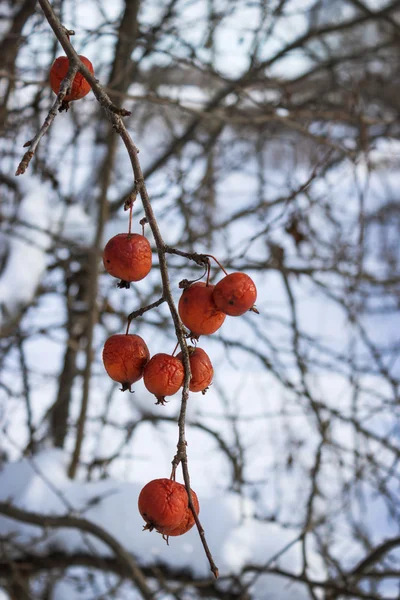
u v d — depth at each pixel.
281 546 3.17
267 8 3.93
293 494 4.23
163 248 1.21
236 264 3.91
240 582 2.98
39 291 3.69
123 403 4.12
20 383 4.36
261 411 4.95
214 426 4.85
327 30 4.18
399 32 4.62
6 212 3.49
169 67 4.01
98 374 3.78
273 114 3.14
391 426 4.26
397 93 4.97
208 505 3.21
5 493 3.21
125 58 3.48
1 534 3.13
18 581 3.06
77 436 3.48
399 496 4.21
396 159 4.72
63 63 1.33
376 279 4.02
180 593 3.05
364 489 4.89
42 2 1.23
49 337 3.54
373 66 5.41
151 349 4.09
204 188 4.29
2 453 3.92
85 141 4.11
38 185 3.61
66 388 3.69
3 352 3.50
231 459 3.71
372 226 5.18
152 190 4.00
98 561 3.01
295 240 3.44
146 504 1.22
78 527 2.81
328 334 5.70
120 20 3.52
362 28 5.37
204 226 4.17
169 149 4.14
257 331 3.77
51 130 3.53
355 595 2.87
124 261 1.28
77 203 3.84
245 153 4.43
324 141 3.11
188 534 3.12
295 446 3.95
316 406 3.40
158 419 3.74
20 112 3.37
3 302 3.27
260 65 3.89
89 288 3.40
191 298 1.31
